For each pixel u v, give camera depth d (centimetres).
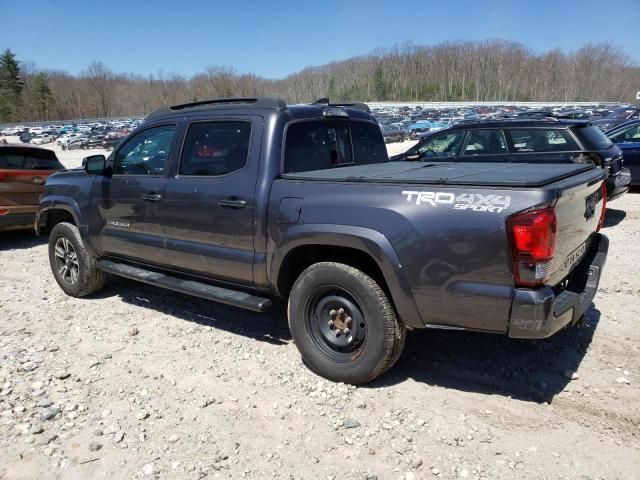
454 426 311
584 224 349
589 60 13075
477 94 13288
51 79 14025
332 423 318
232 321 479
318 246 365
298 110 409
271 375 377
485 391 347
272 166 381
